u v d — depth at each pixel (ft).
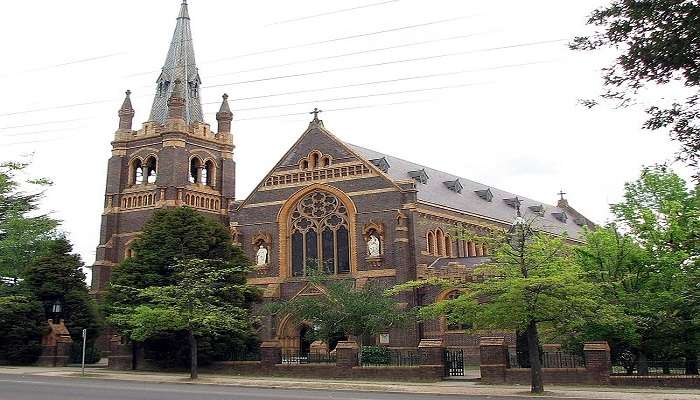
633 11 44.04
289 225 199.72
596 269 124.98
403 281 177.17
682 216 126.00
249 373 139.44
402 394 93.56
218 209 246.68
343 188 193.36
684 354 116.57
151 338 146.41
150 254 155.63
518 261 105.81
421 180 216.13
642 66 45.29
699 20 41.52
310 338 168.55
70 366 171.32
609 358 109.91
